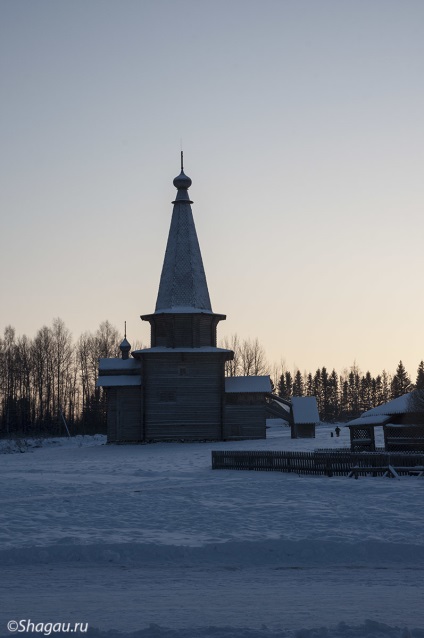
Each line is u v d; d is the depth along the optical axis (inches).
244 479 1369.3
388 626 394.9
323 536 751.1
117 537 751.1
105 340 4798.2
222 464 1672.0
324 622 427.5
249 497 1066.1
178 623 425.4
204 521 852.6
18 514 900.0
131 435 2989.7
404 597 508.7
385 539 733.9
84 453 2588.6
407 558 690.8
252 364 4862.2
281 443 2642.7
